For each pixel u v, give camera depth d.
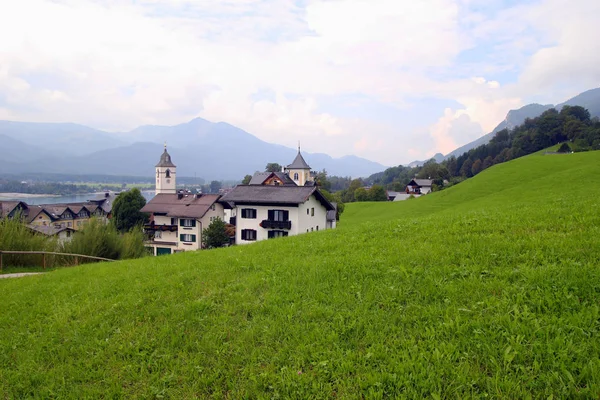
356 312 7.98
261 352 7.21
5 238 23.75
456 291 8.16
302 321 8.11
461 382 5.51
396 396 5.48
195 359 7.28
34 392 7.09
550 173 59.06
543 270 8.26
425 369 5.86
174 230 68.94
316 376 6.33
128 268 16.09
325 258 12.30
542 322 6.49
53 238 28.08
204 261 15.08
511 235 11.77
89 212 106.44
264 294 9.80
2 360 8.38
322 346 7.02
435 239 12.71
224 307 9.24
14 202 84.44
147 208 71.94
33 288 14.15
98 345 8.45
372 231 16.69
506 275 8.49
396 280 9.27
